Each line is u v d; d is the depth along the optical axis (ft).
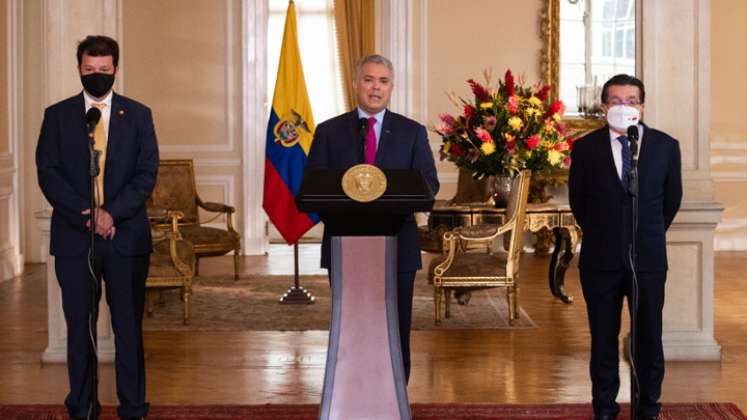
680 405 16.01
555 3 34.55
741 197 35.37
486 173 24.40
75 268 13.80
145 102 34.71
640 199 13.70
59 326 19.15
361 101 14.42
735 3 34.88
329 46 38.93
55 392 17.10
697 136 19.20
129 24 34.47
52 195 13.69
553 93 34.73
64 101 14.11
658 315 13.89
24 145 32.32
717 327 22.52
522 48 34.76
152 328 22.48
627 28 35.01
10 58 29.96
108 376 18.08
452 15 34.53
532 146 23.76
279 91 24.71
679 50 19.16
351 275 12.28
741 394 16.88
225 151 35.14
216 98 34.99
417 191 11.62
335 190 11.57
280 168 24.79
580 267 14.17
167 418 15.47
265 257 34.65
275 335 21.84
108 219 13.61
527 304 25.36
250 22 34.81
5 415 15.56
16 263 30.17
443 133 24.73
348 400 12.28
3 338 21.40
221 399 16.70
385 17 34.53
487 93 24.38
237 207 35.35
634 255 13.15
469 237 22.24
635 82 13.37
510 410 15.92
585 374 18.42
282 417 15.55
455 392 17.17
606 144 13.80
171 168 28.45
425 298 26.20
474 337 21.63
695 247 19.10
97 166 12.92
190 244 23.79
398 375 12.33
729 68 35.04
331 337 12.33
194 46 34.83
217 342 21.13
